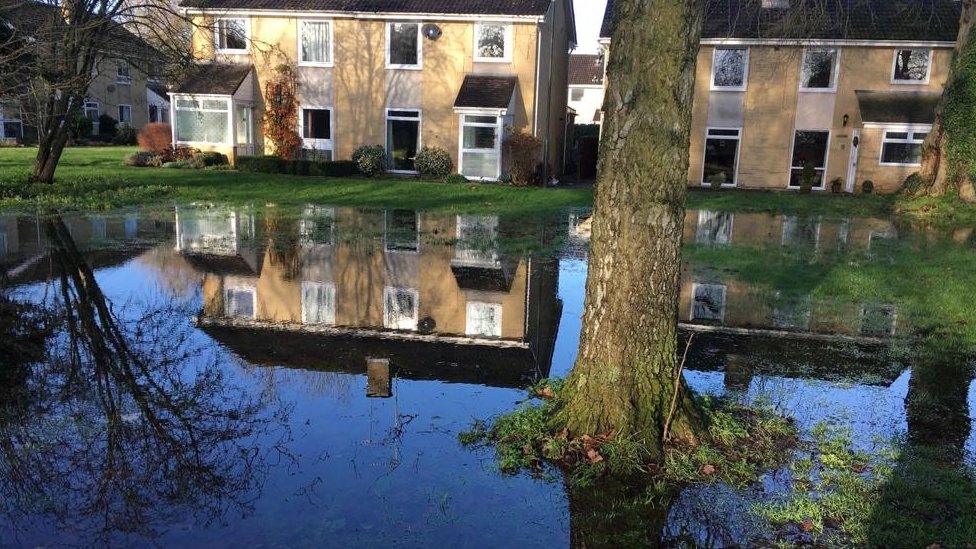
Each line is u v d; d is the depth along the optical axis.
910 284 9.91
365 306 8.34
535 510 3.90
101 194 18.02
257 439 4.74
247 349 6.65
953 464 4.45
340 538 3.61
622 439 4.35
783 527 3.72
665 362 4.55
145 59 18.27
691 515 3.83
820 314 8.28
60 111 18.14
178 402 5.33
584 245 13.04
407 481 4.20
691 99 4.34
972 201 19.95
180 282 9.23
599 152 4.52
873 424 5.10
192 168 25.52
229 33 26.30
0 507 3.85
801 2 13.48
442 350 6.79
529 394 5.55
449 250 12.13
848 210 19.58
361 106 27.14
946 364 6.55
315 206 17.84
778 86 26.52
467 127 26.17
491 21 25.70
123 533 3.61
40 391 5.48
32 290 8.56
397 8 26.19
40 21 16.23
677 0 4.12
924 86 25.81
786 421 5.09
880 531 3.64
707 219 17.34
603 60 27.59
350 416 5.15
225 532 3.64
